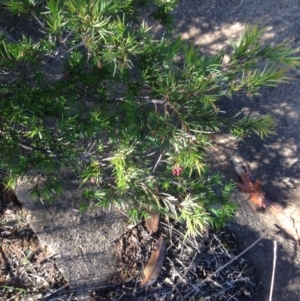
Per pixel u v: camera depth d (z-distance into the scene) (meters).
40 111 0.41
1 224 0.59
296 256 0.65
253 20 0.69
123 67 0.40
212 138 0.56
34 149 0.45
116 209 0.62
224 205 0.51
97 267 0.60
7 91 0.43
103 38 0.35
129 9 0.46
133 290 0.60
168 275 0.61
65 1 0.35
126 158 0.43
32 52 0.40
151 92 0.41
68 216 0.61
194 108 0.39
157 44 0.44
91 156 0.48
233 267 0.63
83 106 0.44
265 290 0.63
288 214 0.66
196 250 0.62
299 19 0.69
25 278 0.58
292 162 0.67
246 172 0.67
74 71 0.42
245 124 0.45
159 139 0.42
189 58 0.36
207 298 0.60
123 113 0.46
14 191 0.60
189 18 0.68
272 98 0.67
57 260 0.59
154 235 0.62
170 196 0.50
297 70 0.67
